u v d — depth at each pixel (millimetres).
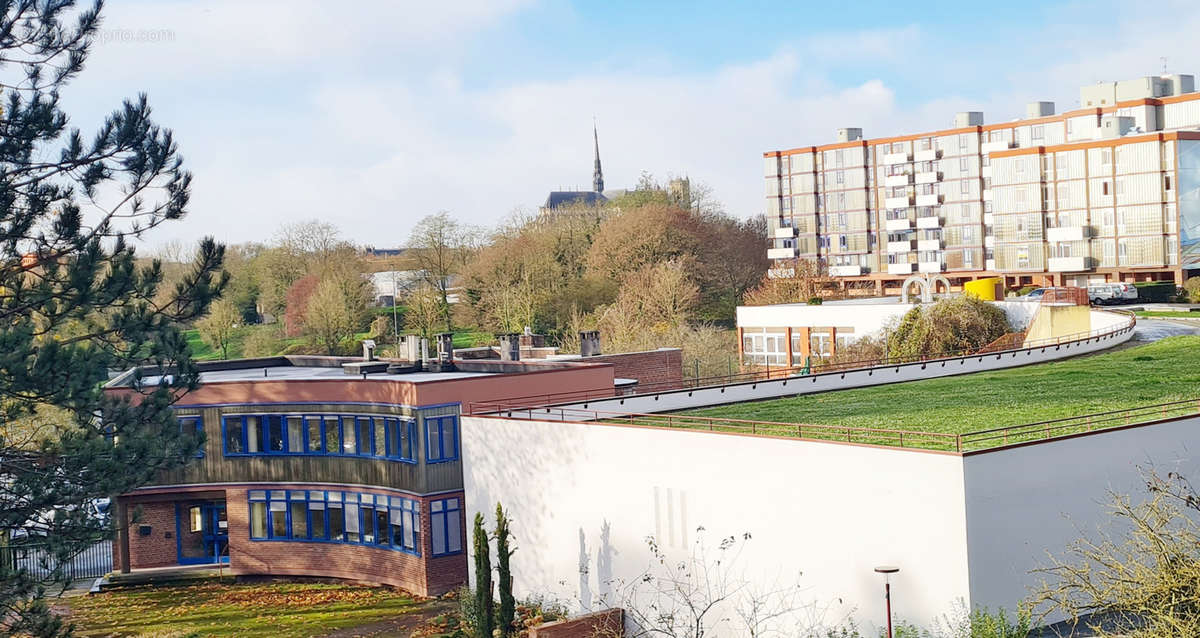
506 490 40031
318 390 45531
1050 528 28156
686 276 107375
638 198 138125
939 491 27453
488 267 112625
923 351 58812
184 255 101062
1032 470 27953
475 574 39438
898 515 28359
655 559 34594
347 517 45469
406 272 123000
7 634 28750
